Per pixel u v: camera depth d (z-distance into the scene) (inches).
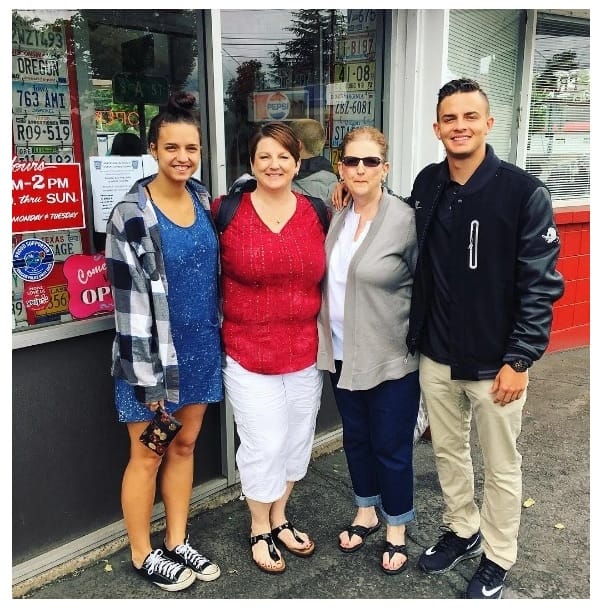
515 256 77.9
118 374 80.6
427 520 109.6
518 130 181.2
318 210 91.5
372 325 87.8
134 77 96.0
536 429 148.0
